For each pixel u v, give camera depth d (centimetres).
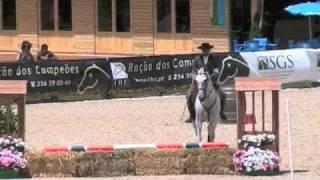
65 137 3347
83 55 5959
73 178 2569
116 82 4559
